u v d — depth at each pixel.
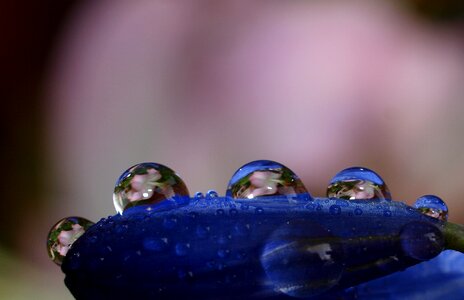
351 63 0.17
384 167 0.17
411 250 0.07
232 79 0.17
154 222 0.07
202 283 0.07
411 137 0.17
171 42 0.18
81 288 0.07
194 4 0.18
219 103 0.17
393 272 0.07
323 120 0.17
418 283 0.08
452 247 0.07
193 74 0.17
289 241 0.07
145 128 0.18
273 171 0.08
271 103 0.17
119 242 0.07
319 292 0.07
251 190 0.07
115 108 0.18
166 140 0.17
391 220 0.07
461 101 0.17
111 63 0.18
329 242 0.07
